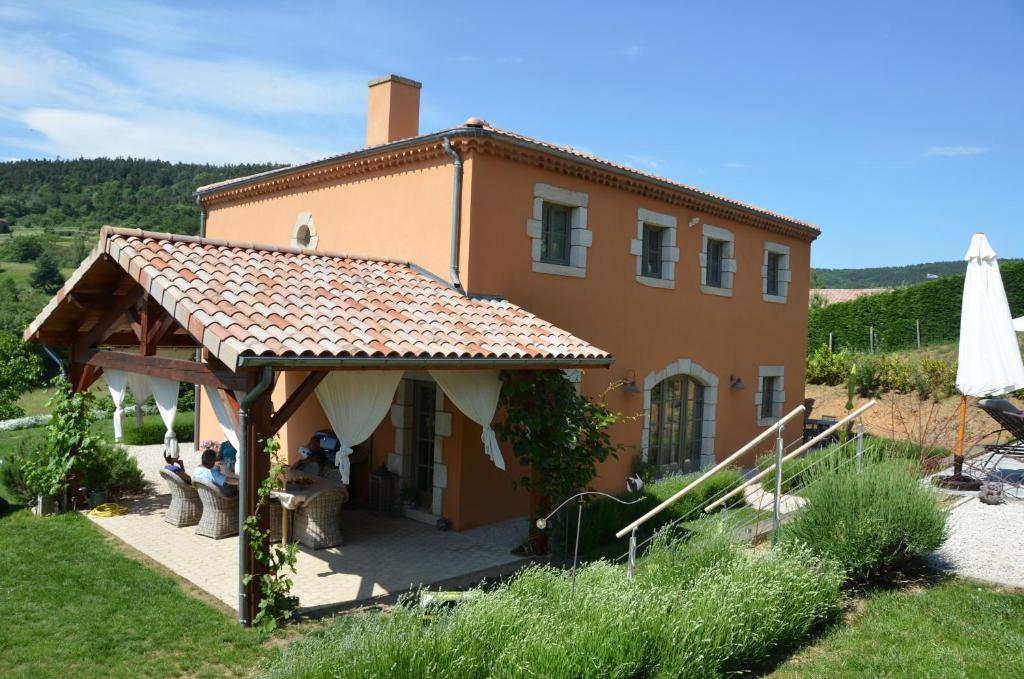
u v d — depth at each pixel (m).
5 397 21.03
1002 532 8.13
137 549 8.55
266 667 5.50
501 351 8.07
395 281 9.44
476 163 9.68
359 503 11.09
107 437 15.39
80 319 9.90
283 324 6.94
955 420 17.61
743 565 6.32
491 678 4.61
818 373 22.89
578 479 8.69
